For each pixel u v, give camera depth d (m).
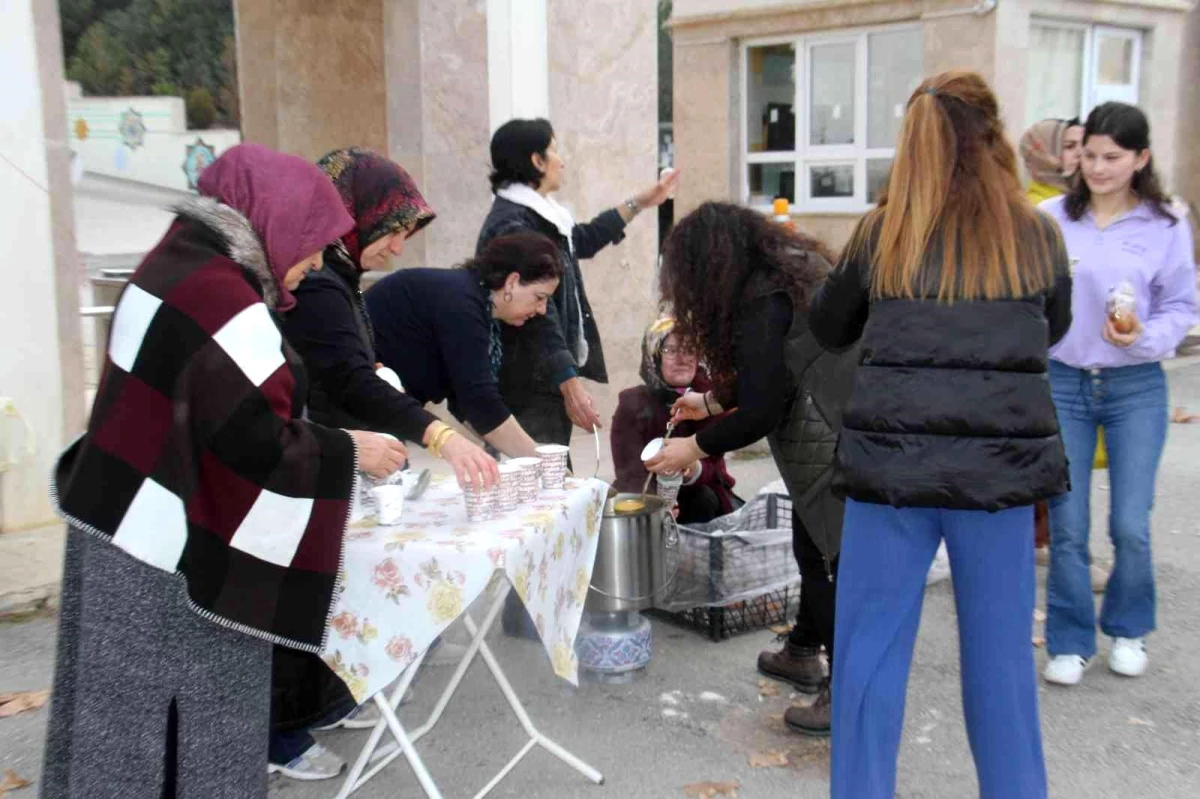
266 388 2.14
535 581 2.71
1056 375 3.75
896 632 2.60
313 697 3.18
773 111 13.34
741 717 3.64
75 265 5.28
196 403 2.10
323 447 2.26
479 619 3.97
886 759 2.62
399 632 2.59
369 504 2.88
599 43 6.79
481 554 2.50
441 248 6.85
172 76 21.59
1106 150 3.58
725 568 4.14
